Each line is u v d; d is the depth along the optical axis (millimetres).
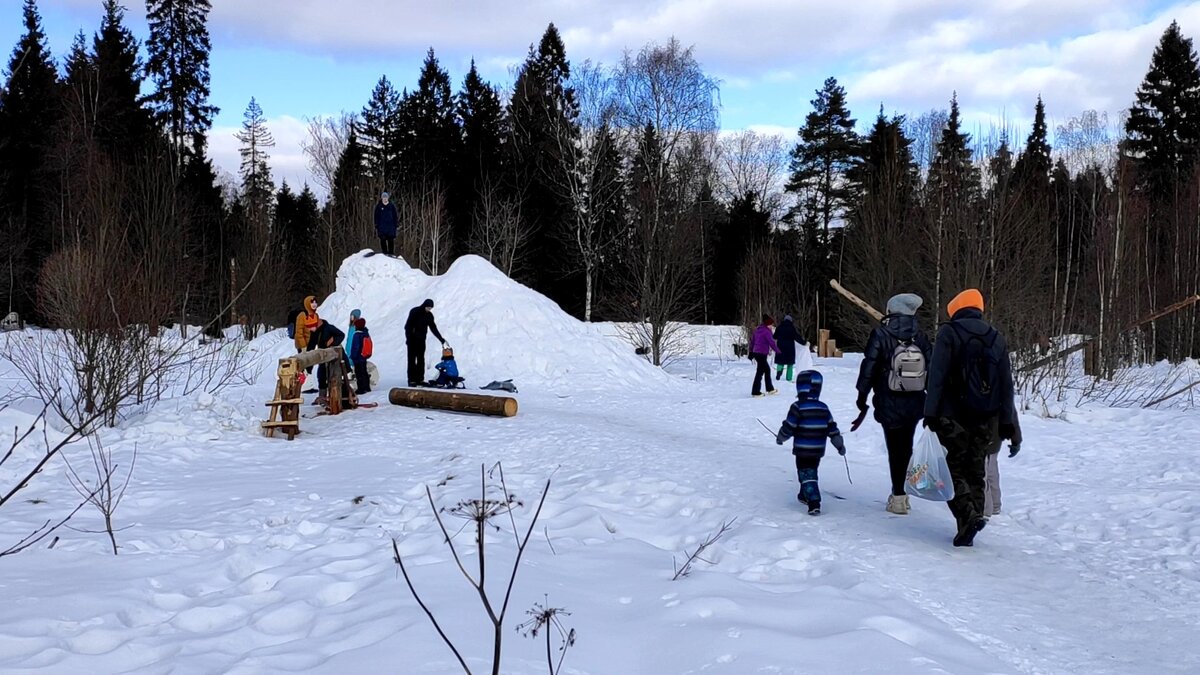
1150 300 31828
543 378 20469
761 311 39031
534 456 10617
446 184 52594
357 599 4992
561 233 47594
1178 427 12305
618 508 7875
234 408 13188
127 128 44281
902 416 7383
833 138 58438
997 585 5602
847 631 4387
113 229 15664
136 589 5184
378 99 62094
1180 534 6848
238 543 6555
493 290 22938
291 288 48125
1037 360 18000
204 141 49406
